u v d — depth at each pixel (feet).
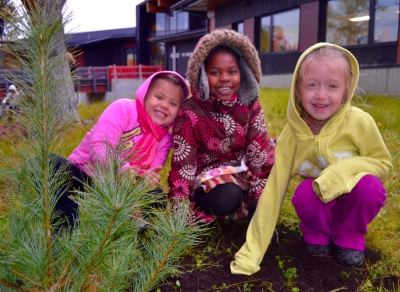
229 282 2.83
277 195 3.08
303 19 16.57
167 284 2.78
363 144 2.94
